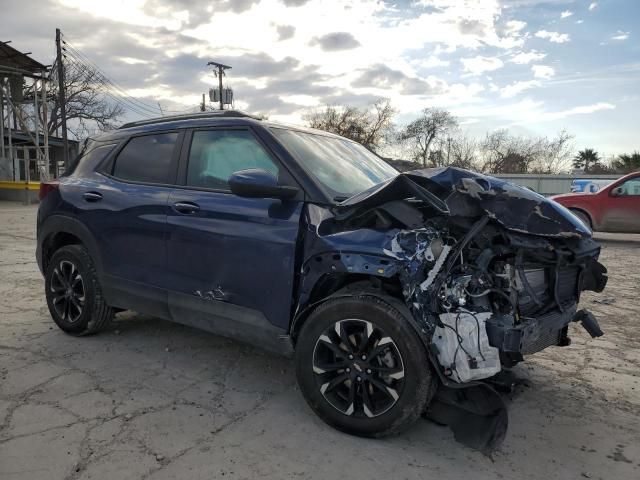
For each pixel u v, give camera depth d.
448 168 2.99
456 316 2.64
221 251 3.36
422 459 2.72
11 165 25.17
